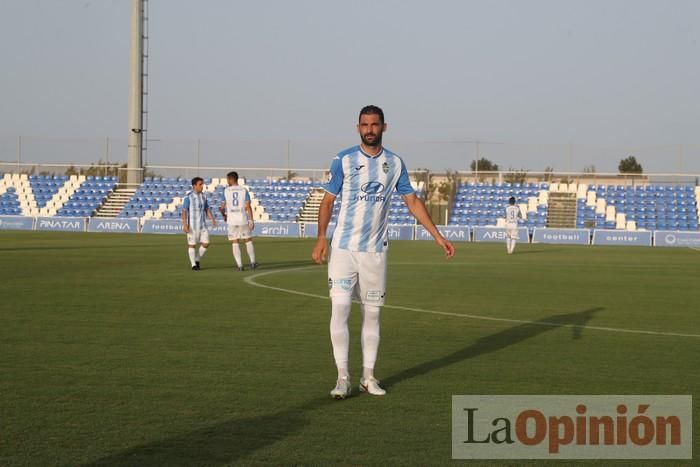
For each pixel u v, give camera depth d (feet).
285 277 59.67
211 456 18.20
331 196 24.39
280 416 21.54
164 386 24.62
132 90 158.61
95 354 29.37
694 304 46.96
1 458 17.92
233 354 29.71
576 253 102.22
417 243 124.36
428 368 27.91
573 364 28.73
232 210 65.87
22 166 168.66
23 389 24.07
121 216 155.43
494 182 162.40
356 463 17.92
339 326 24.25
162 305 42.73
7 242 105.29
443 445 19.36
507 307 44.47
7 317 37.88
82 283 53.11
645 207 149.48
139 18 157.89
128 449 18.62
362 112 23.91
